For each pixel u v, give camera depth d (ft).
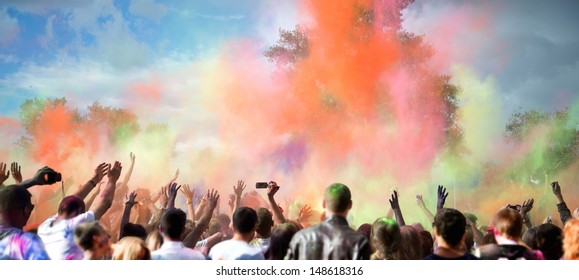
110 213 27.55
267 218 18.15
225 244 15.55
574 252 14.15
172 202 20.06
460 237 13.89
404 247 15.48
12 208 14.37
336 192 14.43
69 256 15.31
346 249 14.07
